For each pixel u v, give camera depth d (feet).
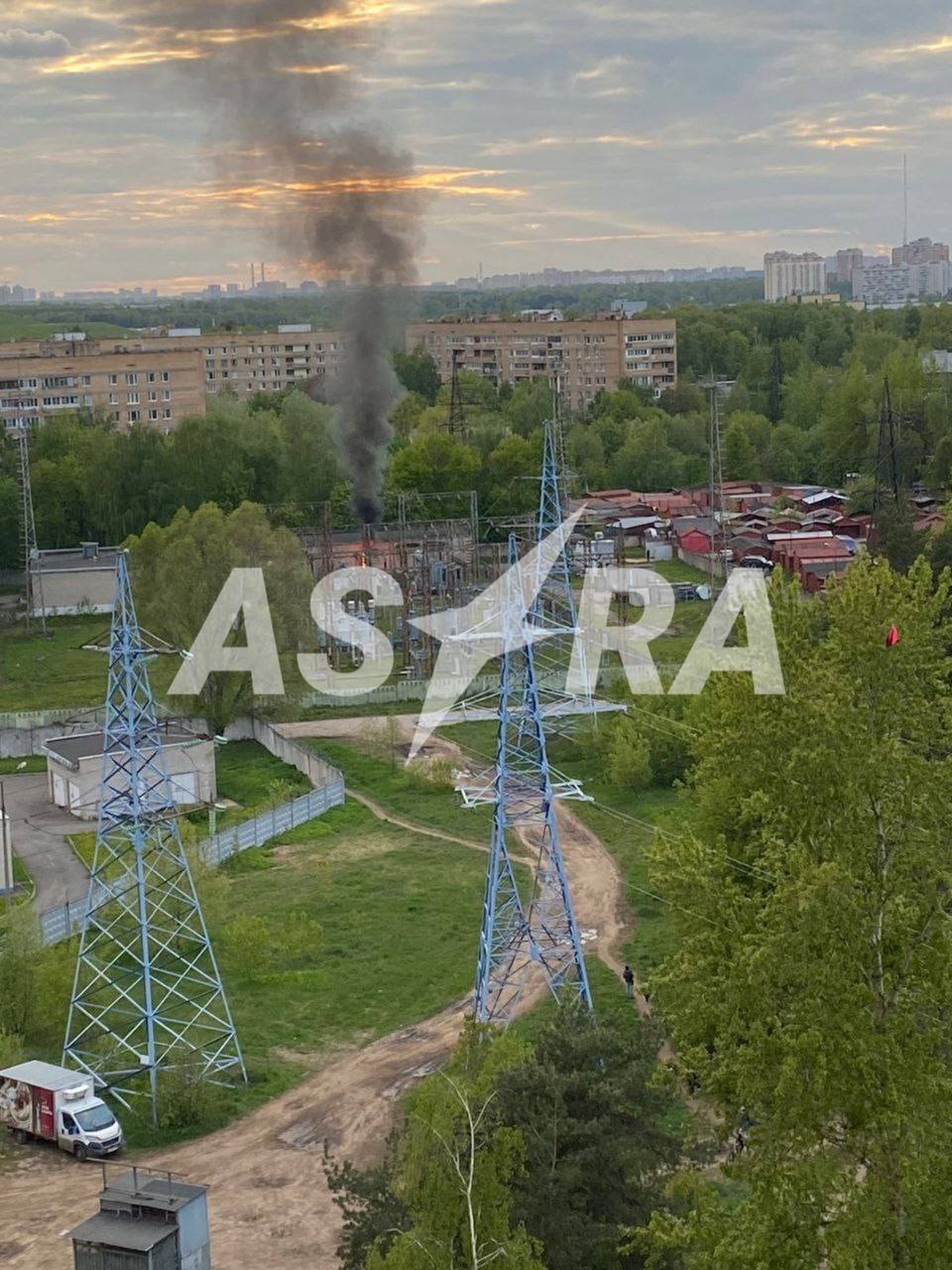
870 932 94.27
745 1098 94.79
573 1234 96.32
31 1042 153.07
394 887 196.34
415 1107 93.81
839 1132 103.71
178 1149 133.08
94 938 166.91
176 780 234.99
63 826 229.86
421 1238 85.25
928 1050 91.04
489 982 149.69
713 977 104.17
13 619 377.50
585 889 194.39
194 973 167.84
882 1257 85.15
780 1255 86.94
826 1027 89.30
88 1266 98.89
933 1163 87.04
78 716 277.44
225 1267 112.98
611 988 161.89
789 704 107.76
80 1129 131.13
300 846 215.72
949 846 95.91
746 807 111.55
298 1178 126.93
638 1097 104.32
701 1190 96.12
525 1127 99.81
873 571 114.01
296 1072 146.72
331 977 168.14
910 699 107.24
